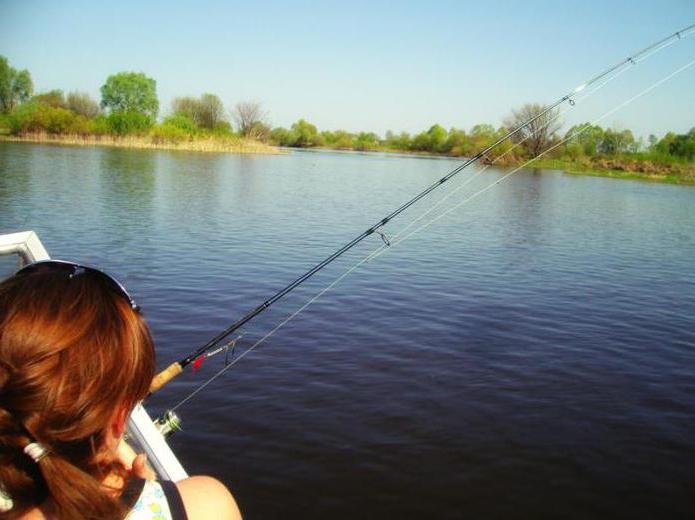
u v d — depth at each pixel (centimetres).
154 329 879
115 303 91
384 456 575
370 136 13800
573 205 3142
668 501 531
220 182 3256
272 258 1398
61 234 1551
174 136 6894
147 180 3052
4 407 81
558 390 734
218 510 107
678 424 663
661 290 1280
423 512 501
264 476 539
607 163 7212
